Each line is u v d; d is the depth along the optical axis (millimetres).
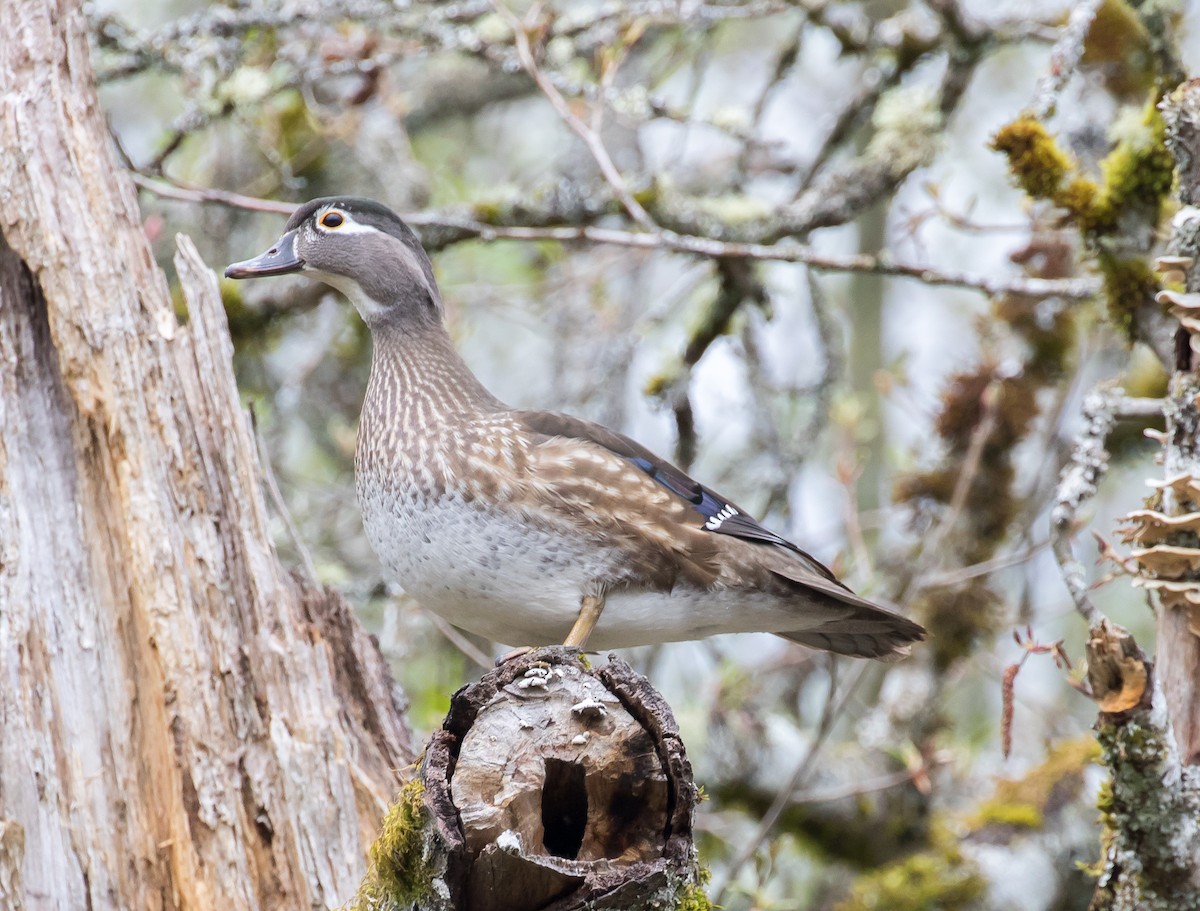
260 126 12930
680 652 13461
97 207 7492
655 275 15609
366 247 8516
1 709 6730
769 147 11516
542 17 10820
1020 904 10883
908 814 11992
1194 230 6566
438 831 4621
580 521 7547
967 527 12406
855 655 8570
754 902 9531
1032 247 11578
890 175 11531
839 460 11172
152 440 7156
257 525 7191
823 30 13367
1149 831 6016
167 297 7488
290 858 6746
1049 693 14734
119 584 7102
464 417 7840
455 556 7660
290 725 6914
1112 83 11086
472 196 12430
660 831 4891
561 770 4938
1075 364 12484
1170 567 6355
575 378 13133
